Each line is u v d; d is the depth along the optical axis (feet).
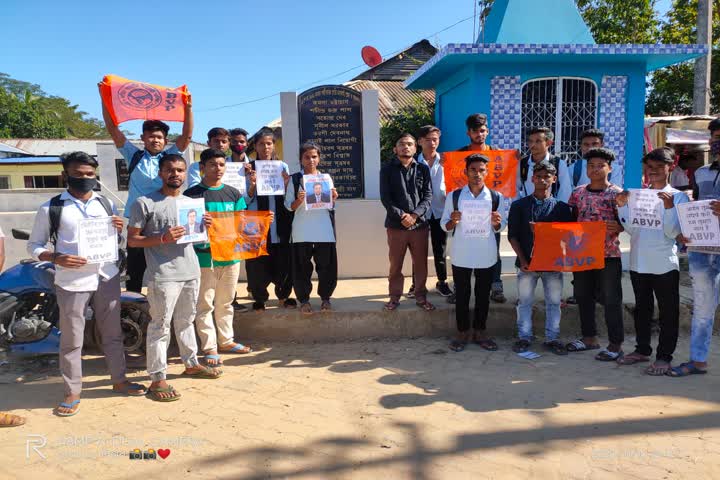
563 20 26.45
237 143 16.92
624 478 8.68
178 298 13.34
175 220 12.46
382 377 13.76
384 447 9.91
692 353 13.51
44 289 14.07
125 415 11.61
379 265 22.80
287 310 17.37
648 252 13.46
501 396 12.28
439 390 12.76
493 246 15.14
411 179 16.29
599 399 11.99
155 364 12.48
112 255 11.82
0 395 12.91
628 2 45.70
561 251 13.93
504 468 9.07
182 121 14.85
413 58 64.90
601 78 24.17
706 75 34.96
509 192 15.83
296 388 13.09
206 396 12.67
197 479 8.90
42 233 11.56
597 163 14.02
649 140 32.48
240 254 14.56
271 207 16.93
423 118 37.17
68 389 11.74
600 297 14.87
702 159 33.68
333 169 22.63
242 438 10.39
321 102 22.29
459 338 16.01
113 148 26.89
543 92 24.34
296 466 9.27
